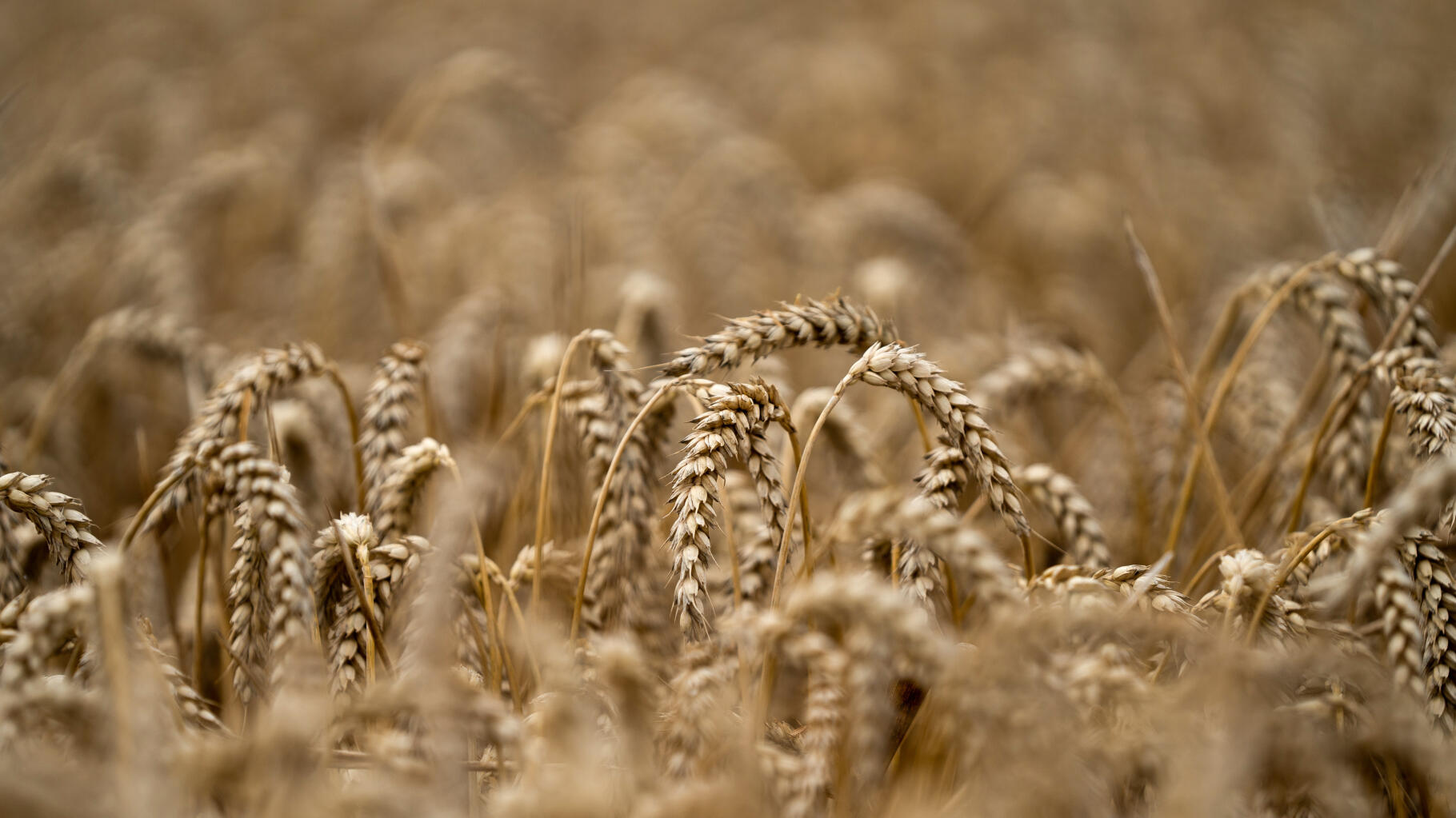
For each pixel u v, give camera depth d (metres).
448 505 2.06
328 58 11.52
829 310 2.21
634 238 5.66
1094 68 8.90
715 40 12.70
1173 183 7.06
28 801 1.39
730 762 1.75
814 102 9.64
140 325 3.61
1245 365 3.65
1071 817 1.50
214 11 12.00
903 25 12.08
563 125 7.72
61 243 5.55
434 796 1.57
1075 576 2.06
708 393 1.97
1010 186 7.52
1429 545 2.01
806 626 1.88
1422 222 5.04
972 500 3.19
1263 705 1.66
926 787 2.05
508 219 5.70
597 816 1.46
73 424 4.00
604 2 14.52
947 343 4.42
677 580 1.93
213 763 1.43
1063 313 5.52
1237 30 10.82
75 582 2.02
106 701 1.56
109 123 7.95
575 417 2.57
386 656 1.99
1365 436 2.73
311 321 5.20
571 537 2.93
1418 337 2.57
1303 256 5.27
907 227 5.86
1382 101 8.27
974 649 1.83
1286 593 2.19
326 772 1.67
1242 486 3.47
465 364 4.00
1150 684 1.98
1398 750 1.70
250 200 6.66
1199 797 1.46
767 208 6.40
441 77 7.04
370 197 4.38
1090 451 3.89
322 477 3.15
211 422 2.33
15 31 11.52
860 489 2.90
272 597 1.84
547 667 1.87
